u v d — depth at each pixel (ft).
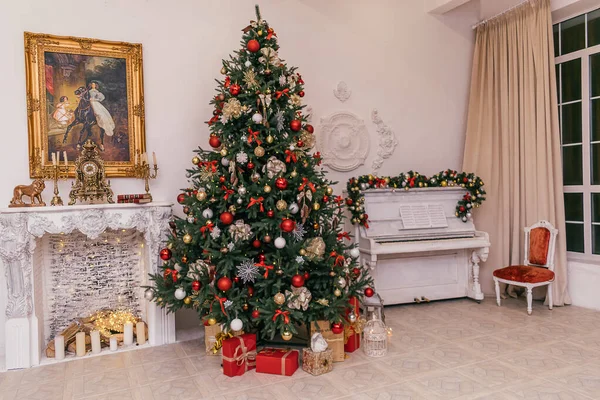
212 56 14.14
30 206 10.87
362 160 16.43
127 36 13.03
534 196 15.79
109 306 12.70
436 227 15.61
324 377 9.55
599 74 15.23
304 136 11.70
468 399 8.32
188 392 8.93
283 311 9.79
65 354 11.25
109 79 12.72
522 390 8.65
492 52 17.53
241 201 10.36
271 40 11.63
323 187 11.48
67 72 12.24
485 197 16.57
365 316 13.46
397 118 17.20
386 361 10.36
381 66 16.92
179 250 11.19
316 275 10.64
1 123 11.66
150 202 11.85
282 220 10.23
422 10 17.72
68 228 10.64
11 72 11.76
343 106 16.24
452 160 18.26
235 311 9.88
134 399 8.64
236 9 14.47
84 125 12.42
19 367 10.37
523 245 16.29
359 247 14.88
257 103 11.02
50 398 8.75
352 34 16.39
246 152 10.82
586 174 15.55
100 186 11.78
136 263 12.99
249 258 10.77
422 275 15.96
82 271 12.40
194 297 10.26
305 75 15.55
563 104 16.40
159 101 13.44
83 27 12.52
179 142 13.70
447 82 18.16
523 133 16.24
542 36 15.53
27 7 11.90
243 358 9.93
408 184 15.58
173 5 13.61
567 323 13.04
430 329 12.75
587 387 8.72
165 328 12.09
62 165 12.12
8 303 10.43
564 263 15.14
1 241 10.14
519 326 12.84
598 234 15.29
